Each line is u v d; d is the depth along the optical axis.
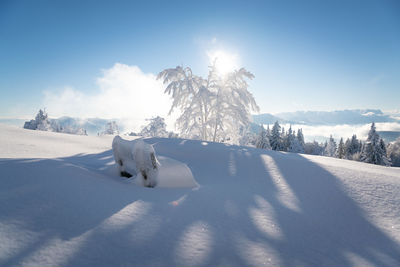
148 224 2.23
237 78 19.39
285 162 6.11
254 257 1.85
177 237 2.04
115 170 4.88
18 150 6.82
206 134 20.64
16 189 2.44
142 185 3.88
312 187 4.11
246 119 18.95
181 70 19.44
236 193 3.72
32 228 1.80
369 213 3.07
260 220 2.66
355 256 2.04
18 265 1.37
